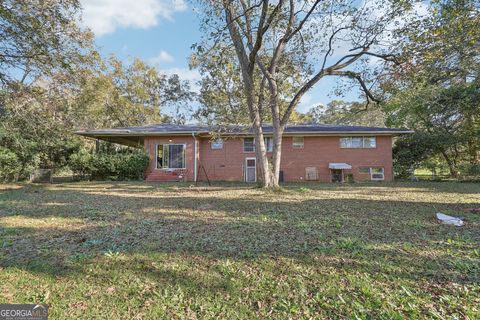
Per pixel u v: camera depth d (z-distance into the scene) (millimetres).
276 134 10391
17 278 2857
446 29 7688
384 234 4289
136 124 26484
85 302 2451
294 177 15641
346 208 6402
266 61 11312
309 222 5070
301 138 15805
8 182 13633
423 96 14406
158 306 2393
